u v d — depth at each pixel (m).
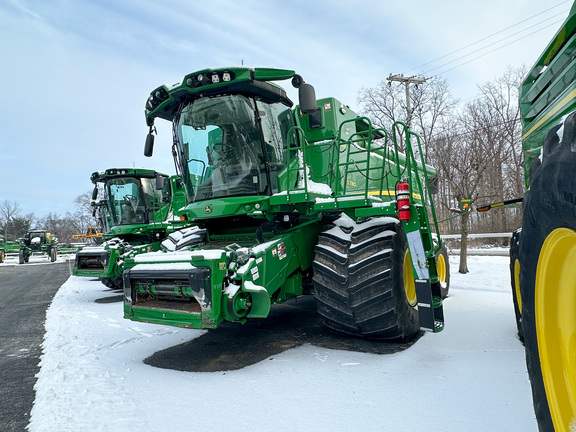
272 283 3.88
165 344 4.35
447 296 6.19
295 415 2.46
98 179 10.27
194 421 2.46
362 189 5.18
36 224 86.69
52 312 6.84
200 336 4.61
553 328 1.57
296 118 5.03
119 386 3.13
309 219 4.67
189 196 4.83
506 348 3.54
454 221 20.20
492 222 17.39
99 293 9.09
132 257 4.18
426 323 3.37
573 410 1.50
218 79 4.05
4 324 6.14
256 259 3.66
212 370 3.43
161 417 2.55
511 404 2.43
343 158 5.06
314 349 3.87
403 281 3.83
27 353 4.43
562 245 1.47
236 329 4.87
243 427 2.35
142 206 10.20
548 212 1.44
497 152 9.96
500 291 6.52
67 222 82.75
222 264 3.44
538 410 1.57
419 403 2.51
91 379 3.31
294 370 3.27
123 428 2.43
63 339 4.74
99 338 4.72
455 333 4.10
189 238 5.13
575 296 1.53
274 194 4.29
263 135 4.37
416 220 3.48
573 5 1.94
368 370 3.16
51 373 3.53
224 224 5.24
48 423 2.53
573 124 1.30
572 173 1.26
